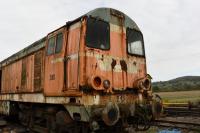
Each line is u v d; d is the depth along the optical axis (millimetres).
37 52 11430
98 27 8625
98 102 7965
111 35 8969
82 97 7699
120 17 9438
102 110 7422
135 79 9414
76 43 8375
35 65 11461
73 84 8219
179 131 10742
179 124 12352
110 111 7430
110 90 8398
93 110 7637
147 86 9305
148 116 9102
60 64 9102
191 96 47250
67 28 9031
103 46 8617
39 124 11078
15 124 15898
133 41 9742
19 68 13906
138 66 9680
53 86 9422
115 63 8859
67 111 8734
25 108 12750
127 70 9219
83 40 8156
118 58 9008
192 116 15484
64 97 8625
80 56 8070
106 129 9125
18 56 14281
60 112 8828
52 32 10047
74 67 8297
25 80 12625
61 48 9172
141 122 9016
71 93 8219
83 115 7652
